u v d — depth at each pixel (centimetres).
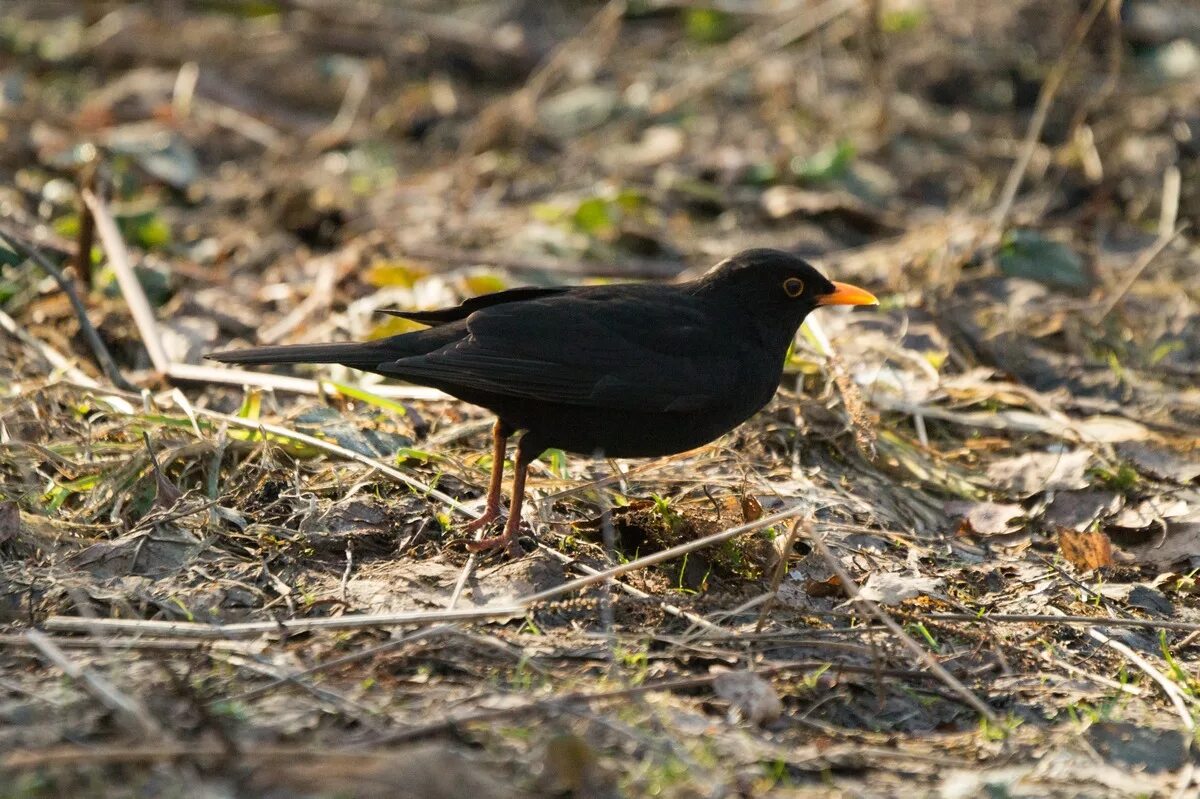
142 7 2284
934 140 1909
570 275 1501
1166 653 874
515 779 686
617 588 914
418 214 1650
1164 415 1254
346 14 2219
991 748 778
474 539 967
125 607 858
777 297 1003
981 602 962
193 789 651
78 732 704
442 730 718
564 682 797
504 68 2169
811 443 1154
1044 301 1437
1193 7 2330
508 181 1780
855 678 830
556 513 1023
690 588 941
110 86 2042
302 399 1177
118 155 1714
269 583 903
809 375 1234
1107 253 1606
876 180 1772
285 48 2156
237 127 1920
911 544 1030
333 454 1059
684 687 805
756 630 870
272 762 665
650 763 710
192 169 1755
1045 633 916
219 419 1066
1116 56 1766
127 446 1041
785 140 1855
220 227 1630
